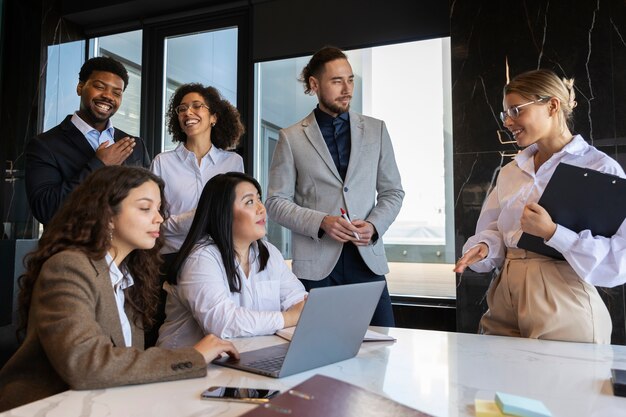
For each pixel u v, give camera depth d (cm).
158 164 229
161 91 392
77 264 104
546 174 146
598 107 262
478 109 287
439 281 326
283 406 59
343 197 203
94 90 238
